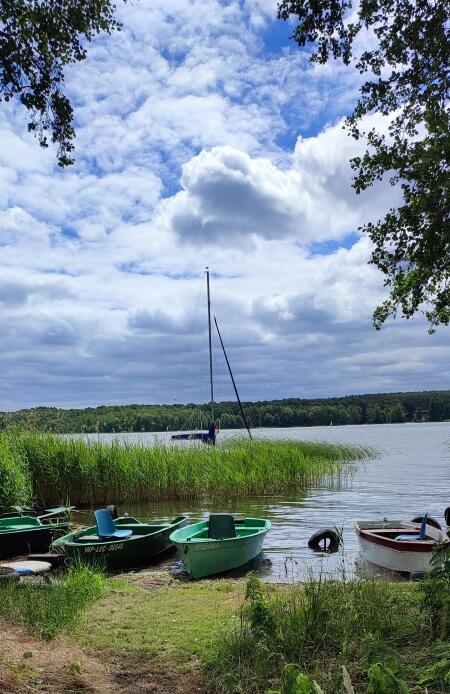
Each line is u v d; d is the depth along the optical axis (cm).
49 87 760
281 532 1691
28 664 566
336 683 500
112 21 761
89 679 558
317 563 1312
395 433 11469
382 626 620
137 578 1116
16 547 1423
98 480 2198
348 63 761
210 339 4753
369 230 808
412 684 471
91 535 1382
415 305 884
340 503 2242
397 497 2392
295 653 584
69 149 801
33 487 2153
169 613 782
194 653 633
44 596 796
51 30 731
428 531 1351
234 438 3225
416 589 755
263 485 2495
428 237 729
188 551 1167
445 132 686
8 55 717
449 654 497
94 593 875
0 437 2158
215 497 2370
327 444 3747
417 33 702
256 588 656
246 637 626
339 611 653
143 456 2323
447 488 2666
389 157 762
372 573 1191
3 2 693
